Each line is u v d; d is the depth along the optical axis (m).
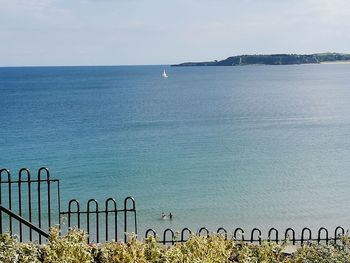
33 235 19.33
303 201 26.64
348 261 8.03
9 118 67.56
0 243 7.70
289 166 35.59
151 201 26.77
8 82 184.00
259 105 87.81
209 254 7.57
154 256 7.75
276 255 8.27
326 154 40.38
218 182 30.84
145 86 153.25
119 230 21.58
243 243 8.72
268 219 23.89
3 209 8.98
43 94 116.75
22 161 37.59
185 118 67.62
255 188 29.36
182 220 23.81
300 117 68.38
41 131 54.44
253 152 41.34
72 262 7.45
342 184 30.23
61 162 37.19
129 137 50.00
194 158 38.66
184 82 177.75
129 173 33.34
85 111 77.25
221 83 167.38
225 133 53.22
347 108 80.25
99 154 40.44
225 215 24.50
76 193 28.17
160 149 42.88
